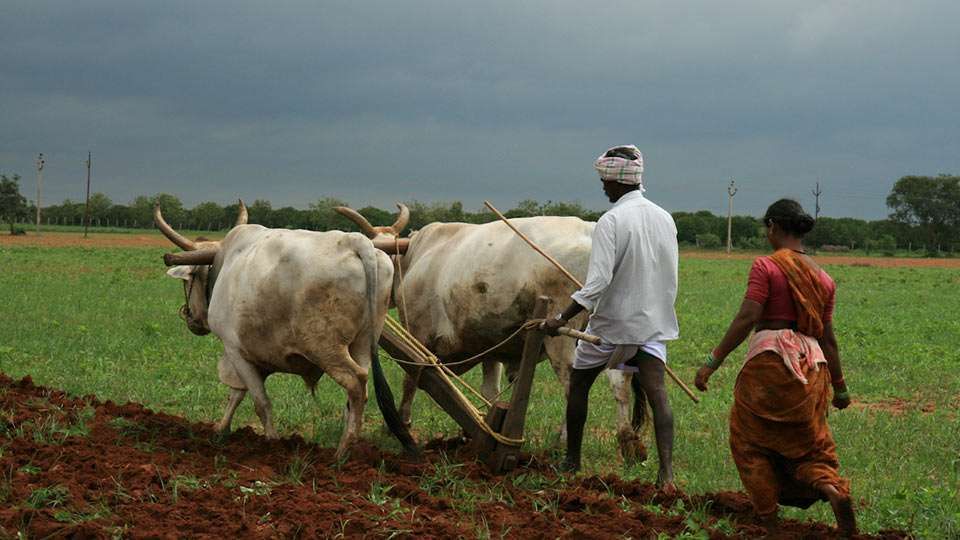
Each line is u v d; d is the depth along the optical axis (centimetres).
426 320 904
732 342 570
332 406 1029
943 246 13125
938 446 917
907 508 677
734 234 11588
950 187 13088
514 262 830
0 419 775
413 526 575
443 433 941
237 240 827
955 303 2886
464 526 596
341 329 748
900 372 1395
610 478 702
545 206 4391
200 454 746
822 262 7669
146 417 859
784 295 564
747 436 569
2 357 1271
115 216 15250
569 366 819
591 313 710
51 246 6209
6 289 2394
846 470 818
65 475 636
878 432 969
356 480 668
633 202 691
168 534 536
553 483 698
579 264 809
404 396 920
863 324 2120
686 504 652
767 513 566
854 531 546
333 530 562
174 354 1368
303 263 747
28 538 529
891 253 11450
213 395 1076
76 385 1074
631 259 680
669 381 1266
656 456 838
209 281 879
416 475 709
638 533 581
